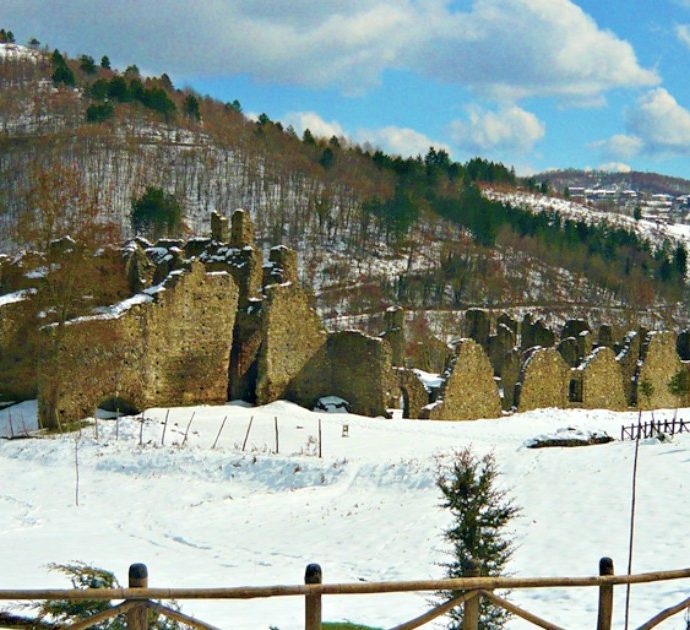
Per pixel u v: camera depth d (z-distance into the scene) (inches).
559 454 1505.9
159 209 5137.8
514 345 2812.5
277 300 2271.2
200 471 1599.4
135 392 2014.0
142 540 1233.4
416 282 5556.1
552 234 7667.3
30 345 2113.7
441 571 1026.1
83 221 2819.9
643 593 864.9
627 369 2800.2
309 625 345.7
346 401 2340.1
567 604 851.4
